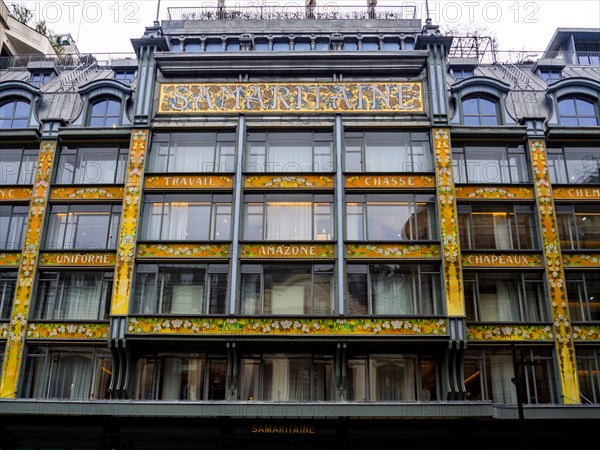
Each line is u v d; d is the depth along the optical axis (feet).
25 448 74.69
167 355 77.82
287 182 82.23
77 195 84.33
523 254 81.10
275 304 77.36
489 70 101.86
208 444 74.08
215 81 87.30
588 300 80.64
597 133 85.56
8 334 78.13
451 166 82.07
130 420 73.87
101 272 81.61
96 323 78.28
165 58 86.69
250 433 73.46
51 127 87.20
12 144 88.58
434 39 87.71
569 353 76.59
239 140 84.02
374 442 74.13
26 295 79.61
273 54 86.22
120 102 89.71
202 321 75.56
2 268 81.87
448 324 74.90
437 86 86.02
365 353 77.20
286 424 73.41
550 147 87.40
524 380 76.89
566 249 82.12
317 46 96.58
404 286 78.33
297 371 76.69
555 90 90.68
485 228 83.10
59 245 82.79
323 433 73.51
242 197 81.56
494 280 81.05
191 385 76.64
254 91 86.53
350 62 86.84
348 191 81.56
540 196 83.15
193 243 79.46
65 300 80.74
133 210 80.74
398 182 82.07
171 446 74.23
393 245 79.05
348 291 77.56
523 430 62.85
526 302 79.77
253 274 78.59
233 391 74.54
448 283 76.69
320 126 84.89
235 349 75.25
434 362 77.15
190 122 85.46
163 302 77.92
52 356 78.38
